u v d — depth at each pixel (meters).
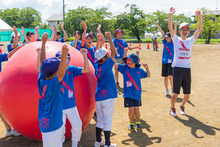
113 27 62.91
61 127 2.88
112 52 4.14
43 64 2.70
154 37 23.36
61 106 2.88
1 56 4.95
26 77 3.75
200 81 9.66
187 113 6.04
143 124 5.38
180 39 5.78
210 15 53.00
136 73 4.95
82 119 4.16
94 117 5.77
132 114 4.97
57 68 2.71
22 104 3.76
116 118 5.81
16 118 3.90
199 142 4.42
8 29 28.09
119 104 6.95
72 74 3.66
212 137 4.62
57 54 3.43
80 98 3.98
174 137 4.66
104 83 4.11
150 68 13.36
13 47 5.62
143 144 4.39
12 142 4.50
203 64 14.51
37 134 4.07
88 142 4.50
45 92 2.70
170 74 7.52
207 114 5.92
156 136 4.73
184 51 5.64
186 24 5.68
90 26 63.22
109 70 4.11
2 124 5.52
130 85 4.92
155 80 10.25
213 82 9.35
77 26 64.62
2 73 4.03
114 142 4.49
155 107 6.59
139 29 59.66
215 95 7.55
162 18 58.84
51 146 2.83
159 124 5.36
